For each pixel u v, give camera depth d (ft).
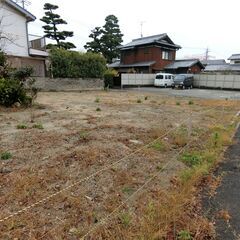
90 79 74.43
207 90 86.69
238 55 144.25
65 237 8.47
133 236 8.57
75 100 45.65
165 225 9.16
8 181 11.97
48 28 96.63
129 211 10.03
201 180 13.48
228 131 24.54
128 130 22.66
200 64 112.37
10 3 56.85
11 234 8.43
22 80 37.88
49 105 37.42
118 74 96.68
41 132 20.88
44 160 14.67
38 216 9.45
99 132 21.40
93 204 10.45
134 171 13.89
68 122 25.30
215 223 9.72
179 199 10.88
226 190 12.53
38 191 11.15
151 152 17.03
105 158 15.33
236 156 17.61
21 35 61.87
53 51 66.69
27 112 30.71
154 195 11.46
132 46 108.47
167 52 109.50
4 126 22.85
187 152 17.63
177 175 13.74
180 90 83.76
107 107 37.78
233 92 79.46
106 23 126.52
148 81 97.81
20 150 16.30
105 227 8.98
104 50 121.90
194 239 8.70
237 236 8.96
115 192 11.53
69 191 11.28
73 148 16.88
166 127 24.56
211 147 18.90
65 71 67.92
